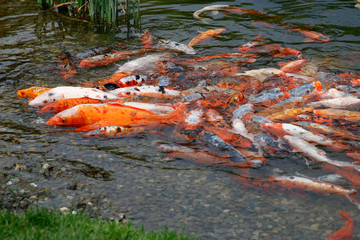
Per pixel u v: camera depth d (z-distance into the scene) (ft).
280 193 17.20
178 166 19.31
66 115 22.36
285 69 29.17
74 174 18.48
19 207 16.07
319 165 19.30
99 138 21.77
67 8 44.06
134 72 29.53
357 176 18.42
